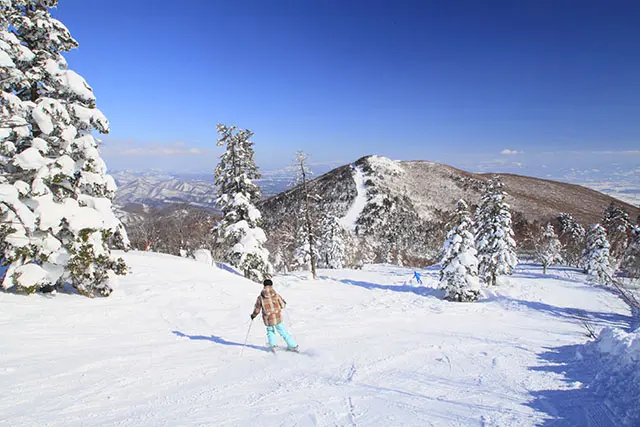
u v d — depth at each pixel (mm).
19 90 9203
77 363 5625
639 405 3992
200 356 6527
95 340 6969
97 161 9906
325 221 49938
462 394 4789
